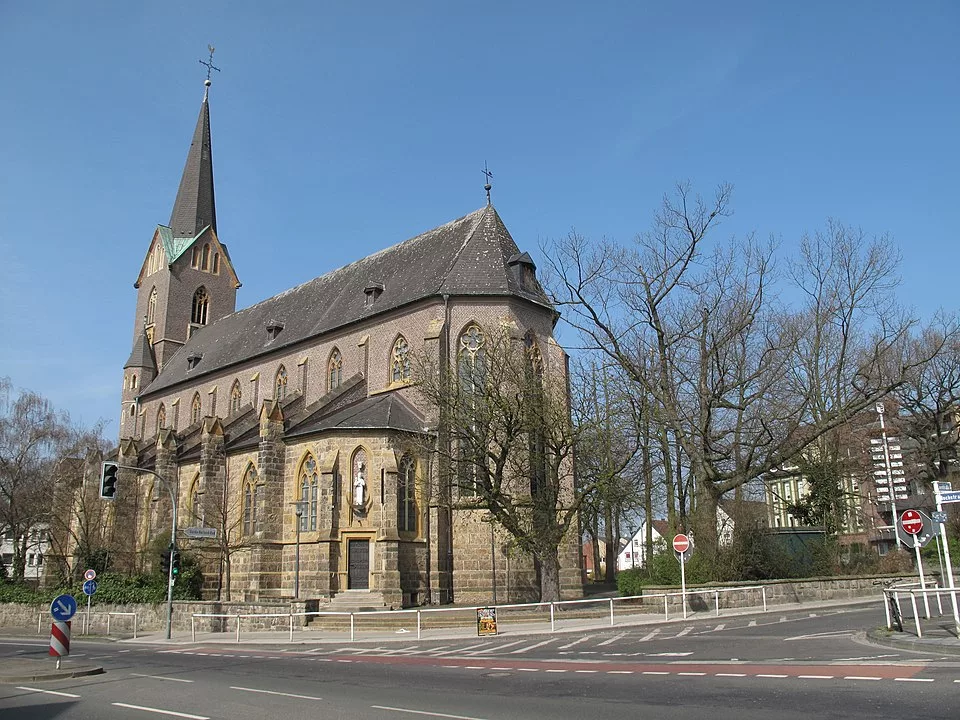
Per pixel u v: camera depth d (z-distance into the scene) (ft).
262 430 156.87
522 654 75.82
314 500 151.23
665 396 135.03
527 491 142.61
